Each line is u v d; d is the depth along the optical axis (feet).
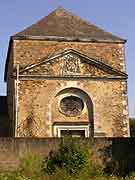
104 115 109.81
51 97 108.27
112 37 116.16
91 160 84.43
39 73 108.37
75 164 81.00
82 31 117.60
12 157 82.58
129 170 85.20
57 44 112.68
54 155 82.84
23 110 106.42
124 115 110.52
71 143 83.46
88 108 110.11
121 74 111.96
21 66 109.50
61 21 120.98
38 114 106.93
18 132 105.19
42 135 106.11
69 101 109.60
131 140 87.20
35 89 107.76
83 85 110.11
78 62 110.52
